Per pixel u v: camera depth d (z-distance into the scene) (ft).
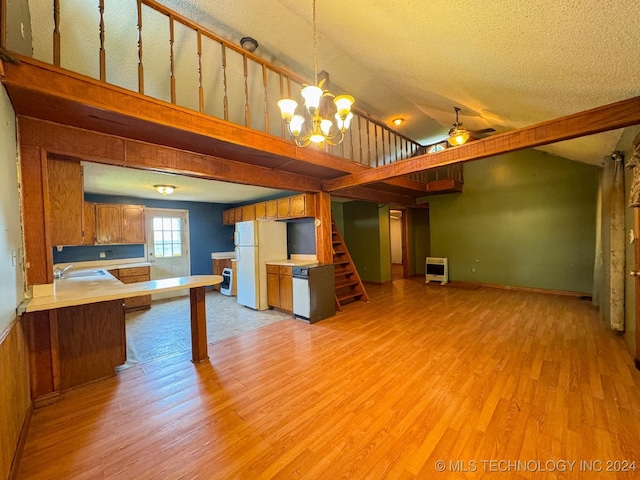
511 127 12.55
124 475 4.76
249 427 5.92
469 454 5.03
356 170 13.12
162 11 6.99
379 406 6.55
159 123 7.00
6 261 5.05
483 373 7.94
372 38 7.72
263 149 9.32
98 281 10.09
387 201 20.40
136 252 19.02
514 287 19.26
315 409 6.50
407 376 7.90
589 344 9.78
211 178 10.43
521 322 12.38
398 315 13.97
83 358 7.86
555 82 6.50
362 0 5.92
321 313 13.64
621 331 10.47
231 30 9.02
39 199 6.81
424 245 26.86
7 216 5.23
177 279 9.56
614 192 10.44
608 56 4.97
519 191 18.97
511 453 5.02
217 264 22.26
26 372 6.26
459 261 21.86
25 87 5.28
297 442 5.46
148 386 7.68
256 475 4.70
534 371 7.96
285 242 17.53
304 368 8.57
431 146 21.45
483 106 10.53
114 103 6.31
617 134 9.35
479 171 20.68
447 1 4.78
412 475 4.61
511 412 6.17
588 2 3.84
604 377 7.52
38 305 6.01
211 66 9.56
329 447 5.30
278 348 10.19
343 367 8.57
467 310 14.49
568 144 11.37
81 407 6.73
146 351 10.15
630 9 3.78
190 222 21.58
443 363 8.63
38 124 6.77
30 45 7.18
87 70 8.55
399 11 5.71
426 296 17.95
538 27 4.70
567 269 17.30
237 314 14.98
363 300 17.11
